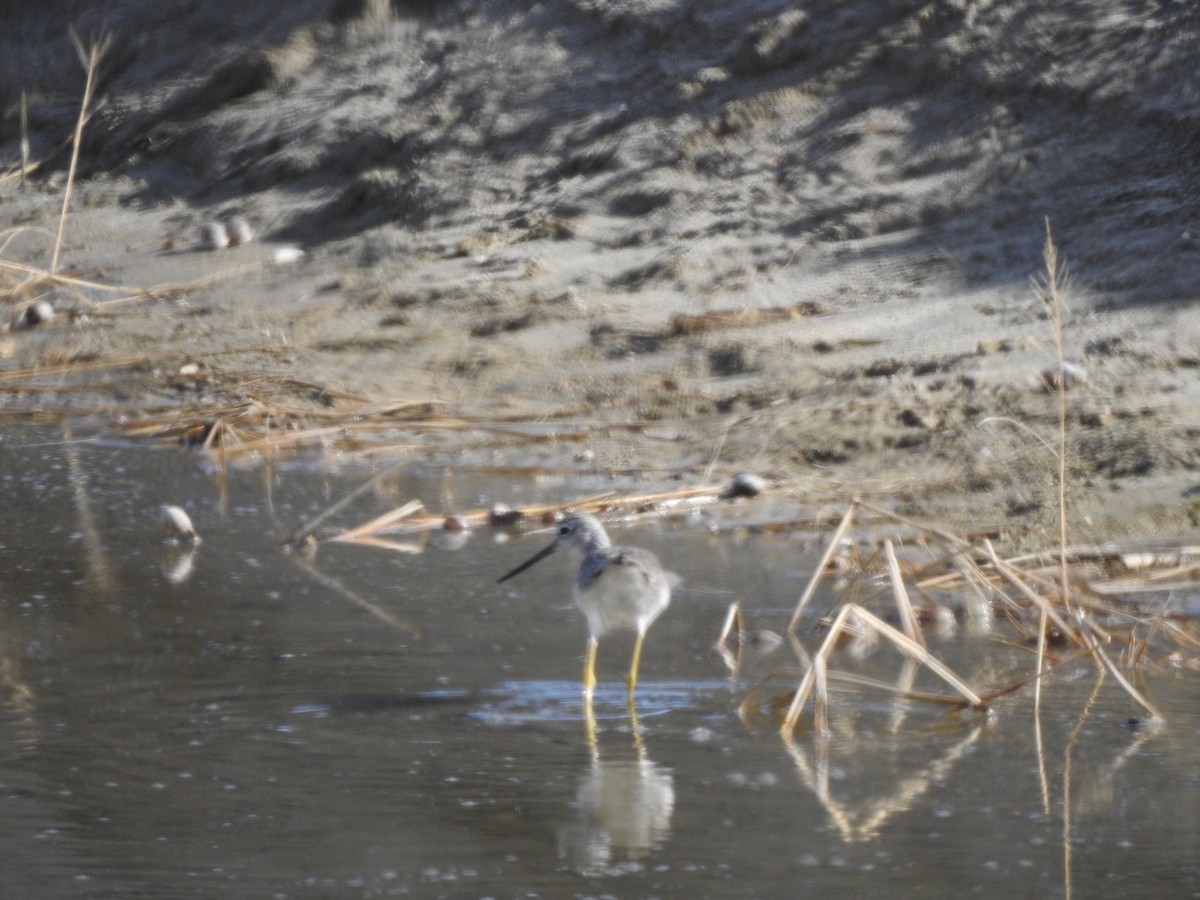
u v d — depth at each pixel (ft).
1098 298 108.47
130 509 92.02
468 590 75.15
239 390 117.29
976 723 56.90
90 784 50.75
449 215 145.18
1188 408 93.61
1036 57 132.05
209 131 173.99
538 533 86.58
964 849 45.44
